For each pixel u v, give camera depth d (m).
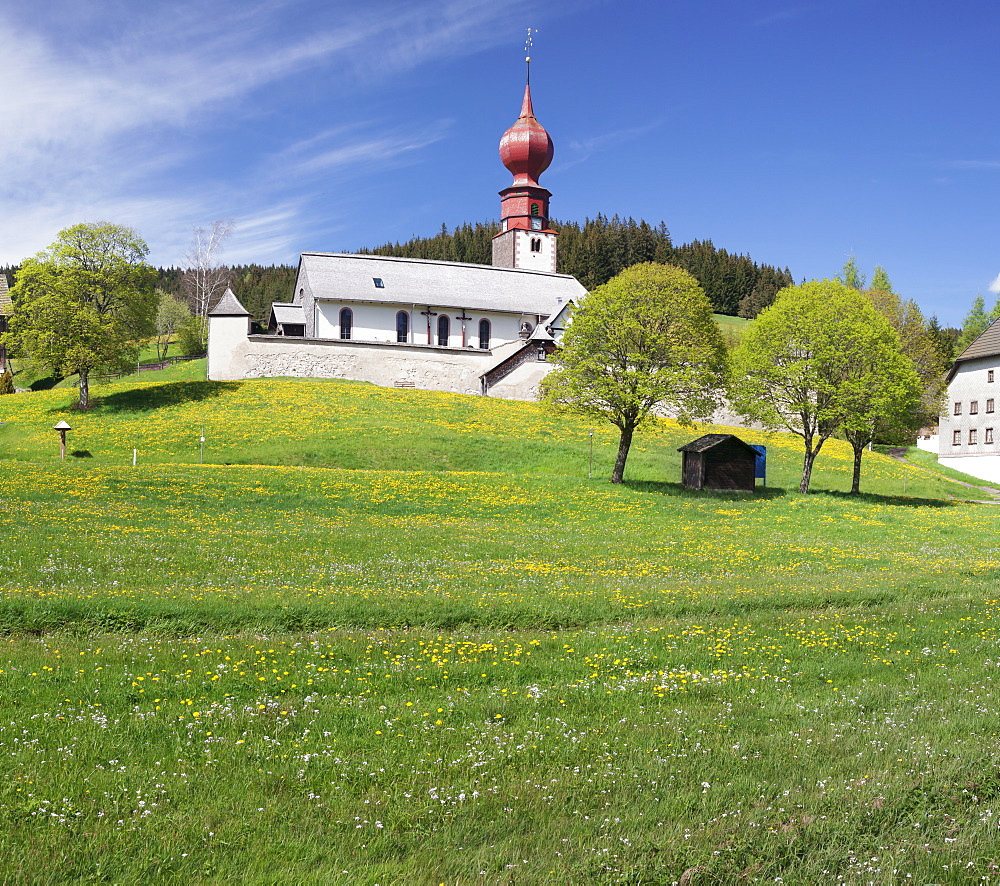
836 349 50.53
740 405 52.97
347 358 82.81
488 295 95.56
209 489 40.53
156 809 8.70
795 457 69.56
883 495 57.25
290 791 9.27
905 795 9.34
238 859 7.74
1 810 8.45
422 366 84.62
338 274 91.19
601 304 49.09
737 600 21.59
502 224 114.69
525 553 29.33
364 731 11.26
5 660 13.93
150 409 63.28
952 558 31.88
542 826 8.60
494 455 57.75
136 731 10.89
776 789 9.60
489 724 11.60
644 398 48.16
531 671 14.64
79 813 8.45
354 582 22.33
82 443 54.59
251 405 64.94
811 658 16.17
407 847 8.12
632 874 7.65
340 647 15.67
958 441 89.69
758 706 12.91
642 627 18.52
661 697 13.27
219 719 11.45
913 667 15.51
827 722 12.14
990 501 65.38
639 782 9.77
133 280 66.19
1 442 55.34
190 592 19.92
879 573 27.64
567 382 49.91
